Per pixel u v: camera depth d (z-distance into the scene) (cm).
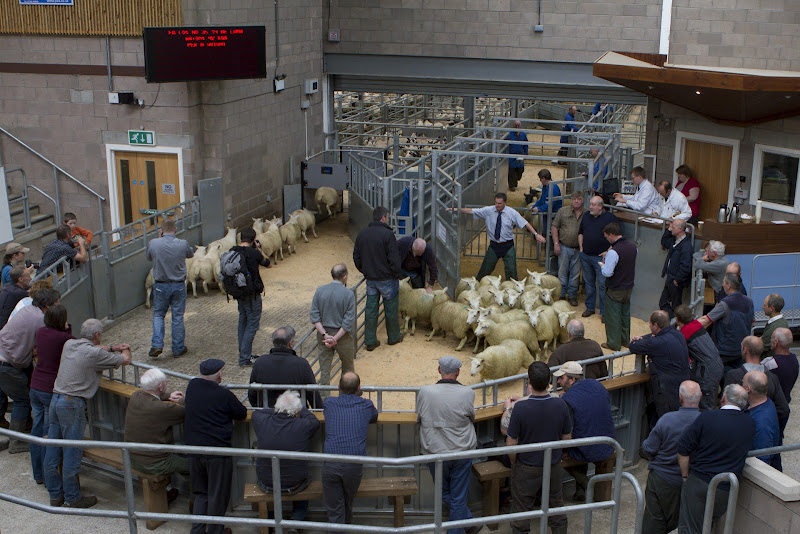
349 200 1645
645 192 1254
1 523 733
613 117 2555
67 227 1120
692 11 1294
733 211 1169
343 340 952
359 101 2506
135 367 797
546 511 618
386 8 1814
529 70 1784
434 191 1278
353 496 705
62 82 1459
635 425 874
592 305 1210
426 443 705
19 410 860
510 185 2100
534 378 682
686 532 662
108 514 616
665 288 1109
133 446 602
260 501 705
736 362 927
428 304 1133
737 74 1138
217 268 1305
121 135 1464
